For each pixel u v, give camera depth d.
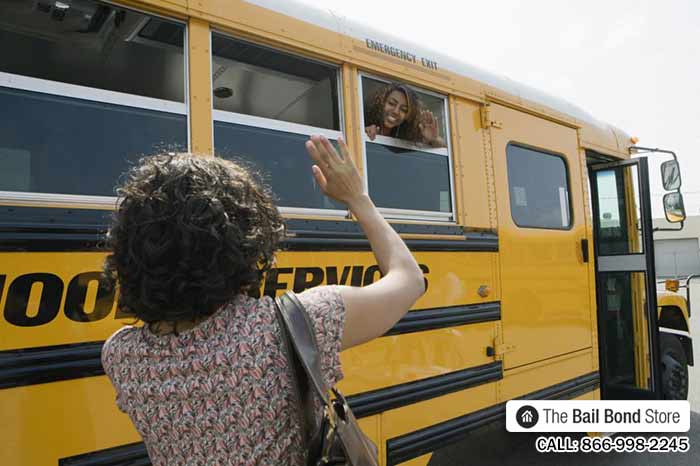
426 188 2.65
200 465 0.82
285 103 2.35
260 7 2.10
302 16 2.24
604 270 4.23
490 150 2.99
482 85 2.99
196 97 1.90
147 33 2.01
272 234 0.94
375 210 1.09
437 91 2.75
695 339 8.74
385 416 2.34
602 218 4.35
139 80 2.26
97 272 1.64
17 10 2.02
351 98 2.37
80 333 1.60
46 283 1.55
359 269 2.27
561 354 3.31
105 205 1.70
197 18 1.92
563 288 3.37
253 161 2.05
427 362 2.51
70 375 1.58
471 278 2.76
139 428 0.87
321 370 0.83
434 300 2.56
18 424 1.49
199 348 0.84
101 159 1.73
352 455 0.84
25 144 1.62
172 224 0.81
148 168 0.88
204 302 0.83
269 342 0.85
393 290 0.98
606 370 4.10
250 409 0.82
